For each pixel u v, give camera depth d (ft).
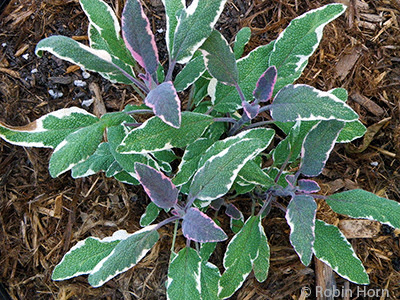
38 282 1.15
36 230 1.17
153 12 1.31
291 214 0.86
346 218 1.20
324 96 0.80
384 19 1.35
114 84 1.26
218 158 0.83
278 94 0.84
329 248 0.97
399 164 1.23
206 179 0.84
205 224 0.81
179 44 0.85
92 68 0.85
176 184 0.95
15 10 1.30
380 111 1.26
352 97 1.27
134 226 1.18
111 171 1.03
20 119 1.22
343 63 1.29
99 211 1.19
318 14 0.88
